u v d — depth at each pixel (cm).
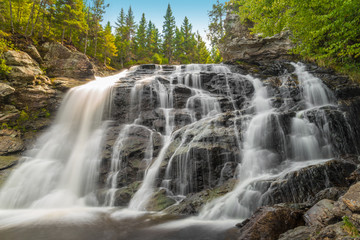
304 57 2038
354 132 1179
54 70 2116
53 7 2864
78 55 2252
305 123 1172
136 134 1403
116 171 1200
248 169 961
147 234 615
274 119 1134
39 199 1084
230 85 1798
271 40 2338
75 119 1675
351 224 386
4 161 1232
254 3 2706
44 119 1645
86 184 1187
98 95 1705
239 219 718
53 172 1229
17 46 1905
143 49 6262
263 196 732
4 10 2598
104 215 826
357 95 1502
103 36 4166
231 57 2580
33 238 611
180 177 1005
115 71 3722
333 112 1189
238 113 1355
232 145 1050
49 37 2548
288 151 1069
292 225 540
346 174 777
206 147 1009
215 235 579
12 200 1047
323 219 484
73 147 1427
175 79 1880
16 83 1593
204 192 881
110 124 1585
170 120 1507
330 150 1094
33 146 1431
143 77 2008
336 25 1423
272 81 1778
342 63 1812
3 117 1484
